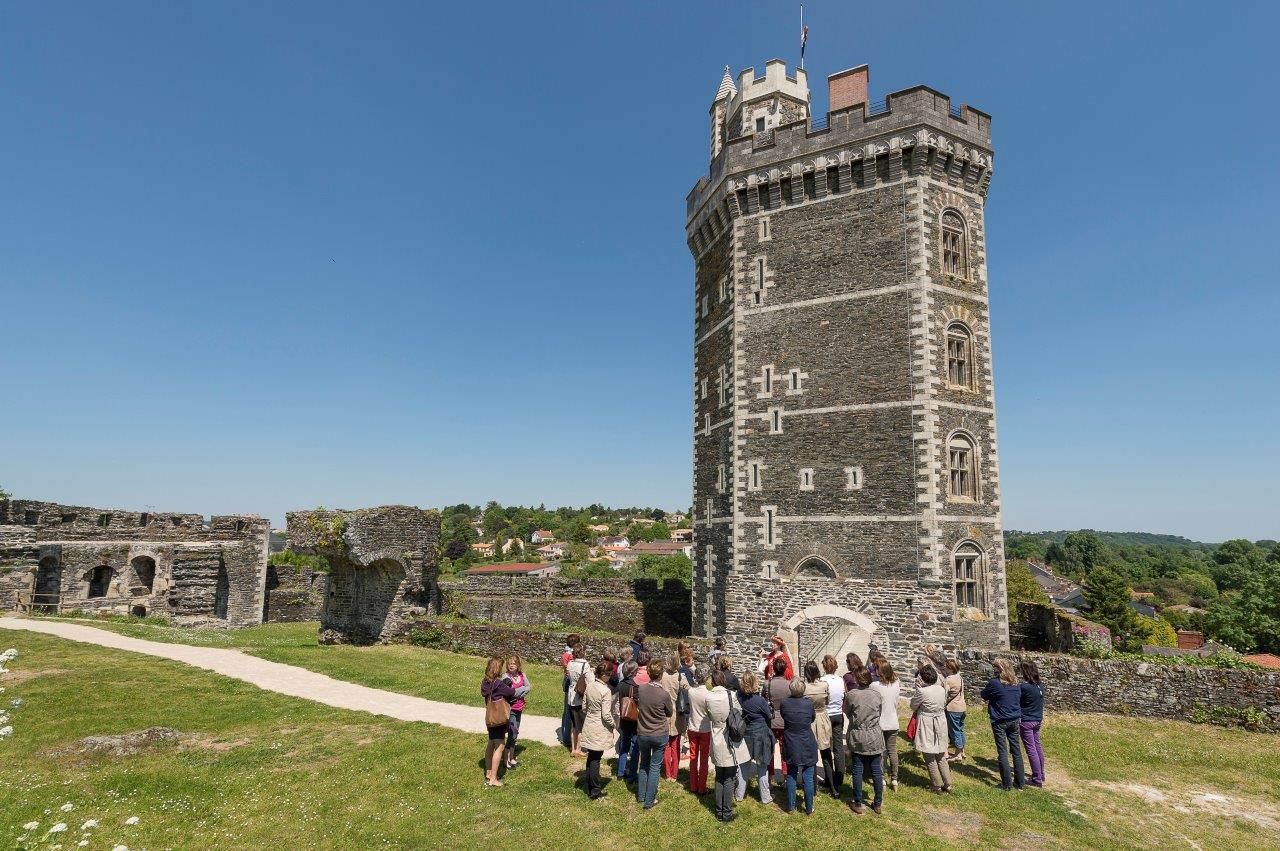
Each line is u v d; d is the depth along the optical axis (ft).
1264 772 43.27
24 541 94.12
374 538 90.43
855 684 38.70
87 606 108.27
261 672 65.36
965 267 91.86
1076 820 35.17
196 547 126.41
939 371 86.58
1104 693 55.31
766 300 98.37
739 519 95.71
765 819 33.96
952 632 62.34
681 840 31.76
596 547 516.73
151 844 30.17
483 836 31.96
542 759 41.63
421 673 69.10
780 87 113.39
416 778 38.22
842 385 90.99
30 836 28.78
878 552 85.40
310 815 33.65
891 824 33.86
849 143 93.15
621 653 54.85
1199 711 52.26
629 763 38.09
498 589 132.26
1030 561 537.24
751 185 100.12
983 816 35.24
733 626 71.05
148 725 46.70
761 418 96.27
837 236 94.17
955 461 86.84
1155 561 529.45
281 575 150.61
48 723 46.06
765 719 35.50
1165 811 37.29
